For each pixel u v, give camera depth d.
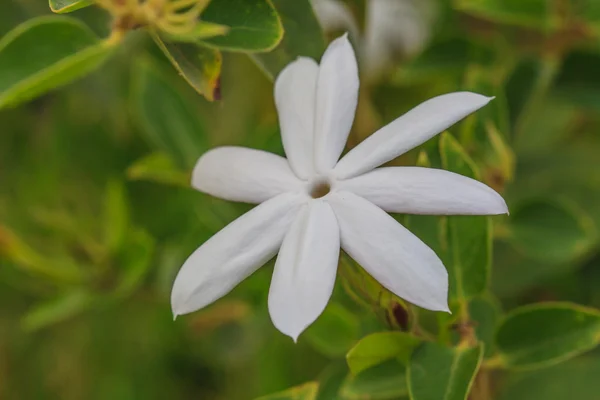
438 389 0.20
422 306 0.18
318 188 0.20
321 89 0.20
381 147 0.19
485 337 0.21
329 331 0.22
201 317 0.25
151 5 0.19
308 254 0.19
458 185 0.19
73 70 0.21
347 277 0.20
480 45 0.25
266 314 0.24
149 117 0.24
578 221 0.24
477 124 0.23
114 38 0.20
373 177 0.19
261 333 0.25
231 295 0.25
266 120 0.25
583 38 0.25
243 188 0.20
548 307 0.21
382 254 0.19
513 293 0.25
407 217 0.21
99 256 0.25
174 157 0.24
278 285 0.19
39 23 0.21
